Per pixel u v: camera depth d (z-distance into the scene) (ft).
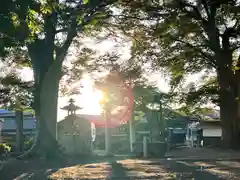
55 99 72.18
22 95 74.64
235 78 92.02
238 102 91.35
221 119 95.35
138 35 84.69
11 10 35.68
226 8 75.66
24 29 39.32
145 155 78.38
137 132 112.16
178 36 79.71
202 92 99.55
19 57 77.30
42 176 45.62
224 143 93.91
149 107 101.14
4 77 76.48
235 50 95.30
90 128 93.86
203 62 97.14
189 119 143.74
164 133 98.58
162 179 41.65
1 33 36.65
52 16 63.16
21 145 95.04
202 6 81.10
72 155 75.77
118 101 95.30
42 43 71.67
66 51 72.79
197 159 65.62
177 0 72.95
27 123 145.79
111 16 73.36
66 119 95.35
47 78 71.82
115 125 109.60
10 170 53.21
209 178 42.06
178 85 103.19
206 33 89.81
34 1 40.01
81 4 62.28
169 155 80.43
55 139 71.10
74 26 67.46
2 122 140.26
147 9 74.38
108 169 51.60
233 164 56.85
